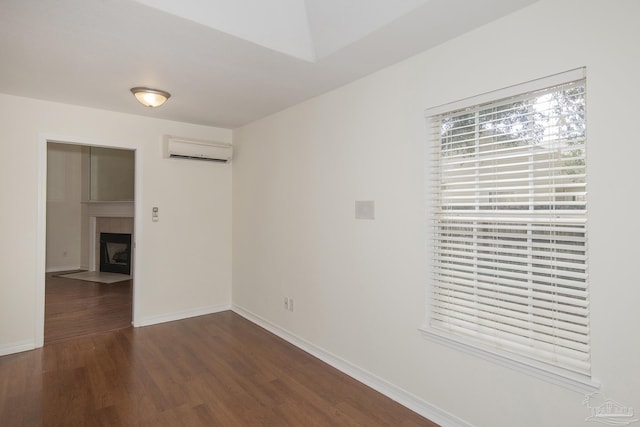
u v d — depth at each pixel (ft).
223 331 12.53
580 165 5.59
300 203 11.16
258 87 9.70
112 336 11.93
